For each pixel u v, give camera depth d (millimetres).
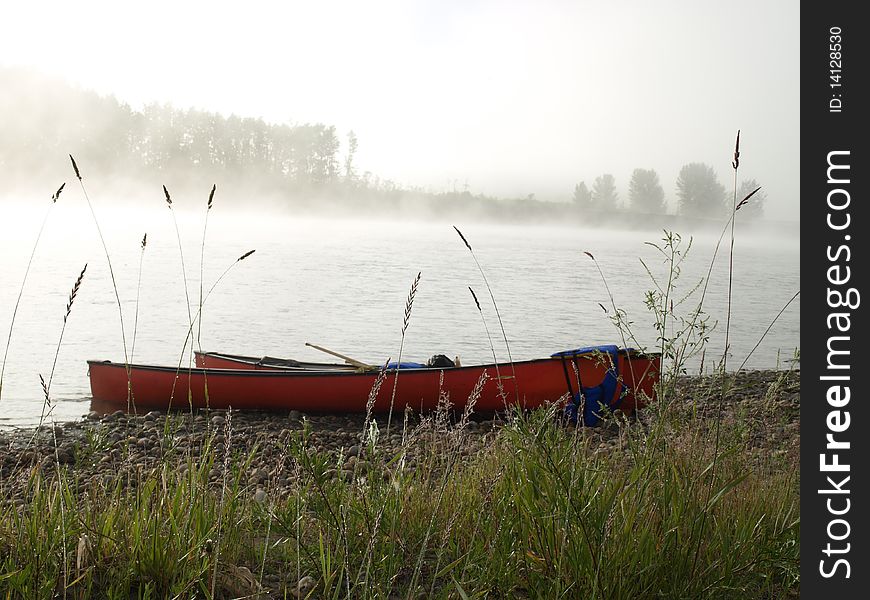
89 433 4289
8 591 2799
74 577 3023
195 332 21812
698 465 3637
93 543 3184
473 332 23516
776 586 3770
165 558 3102
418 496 3980
